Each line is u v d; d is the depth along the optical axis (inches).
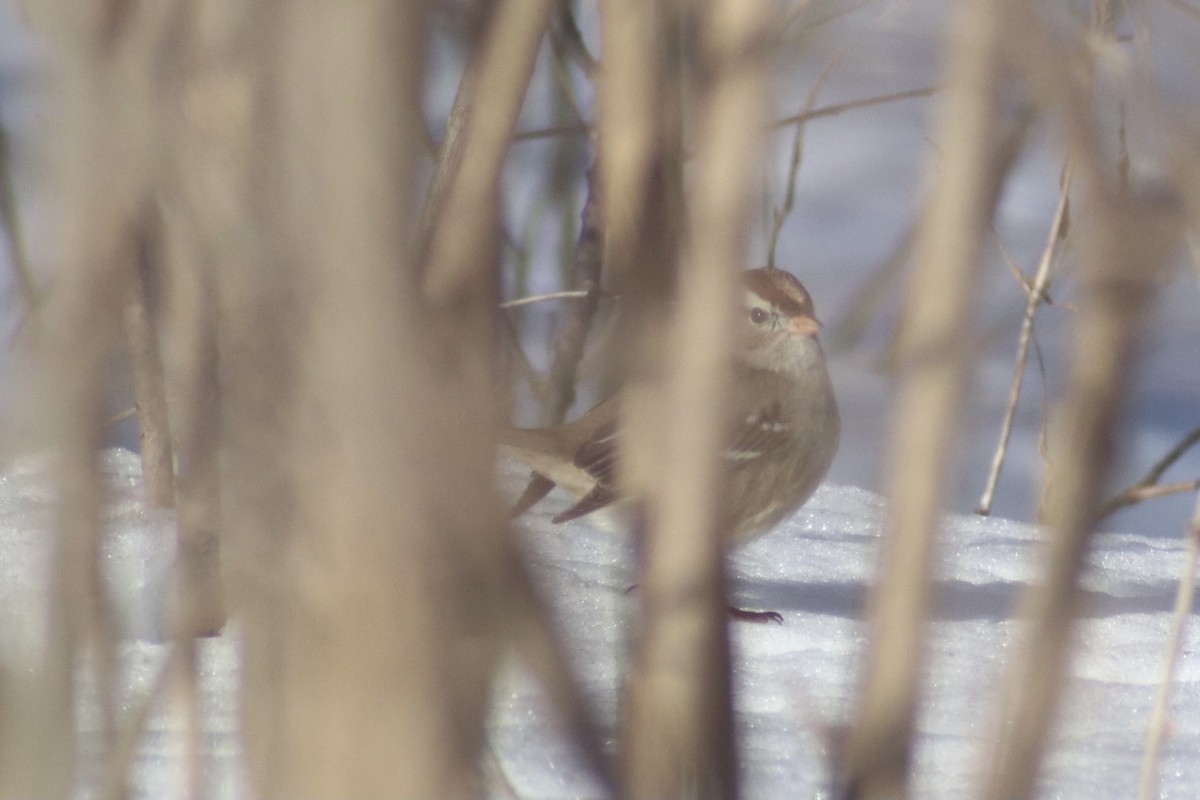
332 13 61.9
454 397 67.0
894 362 83.8
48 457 73.1
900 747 87.3
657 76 86.7
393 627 66.5
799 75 78.7
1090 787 191.3
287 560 66.1
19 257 87.9
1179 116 65.7
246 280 63.9
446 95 80.5
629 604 94.3
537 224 306.8
